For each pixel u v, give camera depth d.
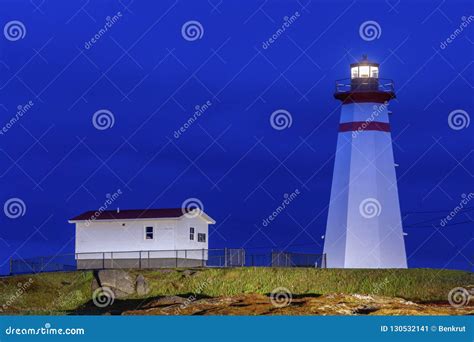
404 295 74.38
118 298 77.75
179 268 81.75
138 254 86.81
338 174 91.44
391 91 91.56
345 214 90.25
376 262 89.19
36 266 86.06
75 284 79.19
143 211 88.88
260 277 78.00
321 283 76.50
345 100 91.69
